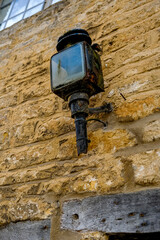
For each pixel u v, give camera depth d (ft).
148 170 3.54
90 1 6.47
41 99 5.90
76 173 4.32
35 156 5.16
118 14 5.54
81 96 3.77
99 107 4.32
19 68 7.01
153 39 4.59
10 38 8.08
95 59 4.12
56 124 5.21
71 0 7.02
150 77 4.25
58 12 7.18
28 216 4.52
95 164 4.15
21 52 7.34
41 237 4.15
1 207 5.00
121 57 4.87
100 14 5.97
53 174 4.66
